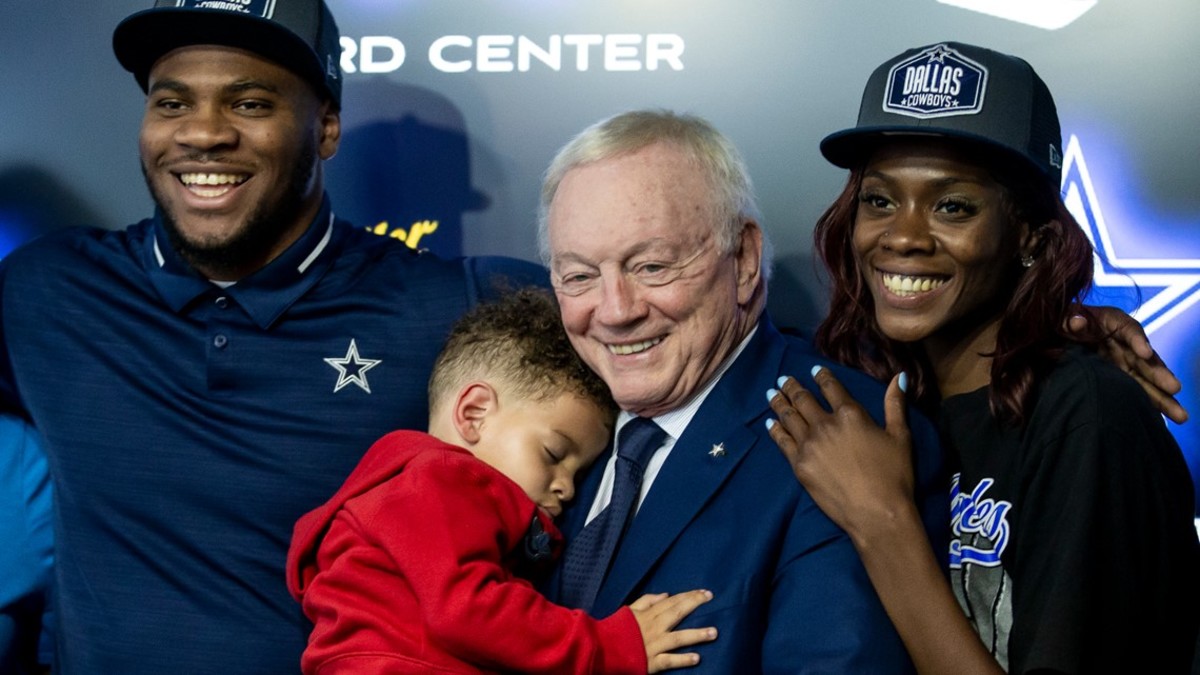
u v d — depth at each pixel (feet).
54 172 9.34
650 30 8.94
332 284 7.44
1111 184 8.54
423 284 7.52
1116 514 5.83
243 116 7.20
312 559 6.28
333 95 7.66
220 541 6.91
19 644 7.80
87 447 7.13
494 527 5.91
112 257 7.56
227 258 7.25
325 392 7.17
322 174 7.71
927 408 6.96
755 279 6.25
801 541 5.78
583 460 6.45
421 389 7.27
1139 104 8.48
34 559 7.74
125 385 7.18
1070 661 5.60
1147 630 5.95
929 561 5.61
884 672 5.50
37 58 9.32
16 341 7.40
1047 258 6.39
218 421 7.09
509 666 5.63
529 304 6.71
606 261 5.86
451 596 5.61
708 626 5.68
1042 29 8.55
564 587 6.19
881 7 8.71
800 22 8.80
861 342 7.09
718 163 6.03
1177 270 8.48
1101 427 5.93
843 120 8.79
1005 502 6.17
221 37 7.16
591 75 9.00
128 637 6.86
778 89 8.84
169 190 7.22
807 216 8.85
